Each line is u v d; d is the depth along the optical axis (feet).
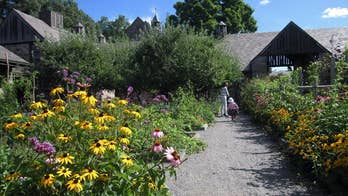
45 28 95.14
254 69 86.38
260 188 15.92
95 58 60.90
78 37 61.98
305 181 16.70
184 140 24.25
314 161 16.19
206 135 32.63
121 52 64.59
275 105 33.55
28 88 32.94
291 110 27.96
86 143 10.89
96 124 12.24
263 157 22.34
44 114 11.76
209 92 58.95
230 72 64.90
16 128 12.27
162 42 55.72
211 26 128.06
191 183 16.75
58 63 58.39
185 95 41.37
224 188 16.01
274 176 17.81
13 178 9.22
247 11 143.84
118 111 16.47
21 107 29.81
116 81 59.72
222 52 59.72
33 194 9.20
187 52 54.60
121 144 12.01
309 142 17.95
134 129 17.30
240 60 87.25
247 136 31.73
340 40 84.12
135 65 57.21
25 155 10.13
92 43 61.52
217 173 18.61
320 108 21.81
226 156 22.99
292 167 19.34
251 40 98.94
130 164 9.94
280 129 26.96
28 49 90.02
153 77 54.90
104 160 9.82
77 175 8.73
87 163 9.44
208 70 53.83
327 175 14.92
